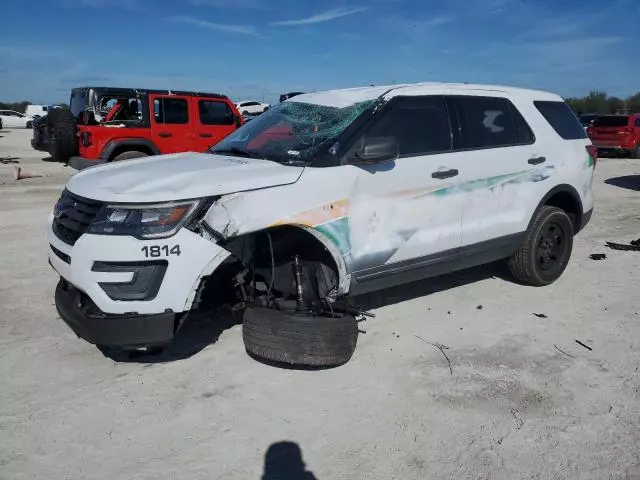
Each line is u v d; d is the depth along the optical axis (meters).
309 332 3.54
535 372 3.79
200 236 3.25
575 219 5.76
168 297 3.22
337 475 2.77
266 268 3.85
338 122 4.07
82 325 3.31
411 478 2.75
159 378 3.65
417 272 4.33
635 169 16.23
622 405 3.38
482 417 3.26
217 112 12.68
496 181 4.73
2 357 3.89
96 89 11.58
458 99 4.62
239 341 4.20
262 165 3.76
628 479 2.74
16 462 2.81
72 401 3.36
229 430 3.12
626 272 5.97
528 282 5.46
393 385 3.60
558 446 3.00
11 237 7.25
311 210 3.60
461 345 4.19
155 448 2.95
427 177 4.21
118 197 3.25
